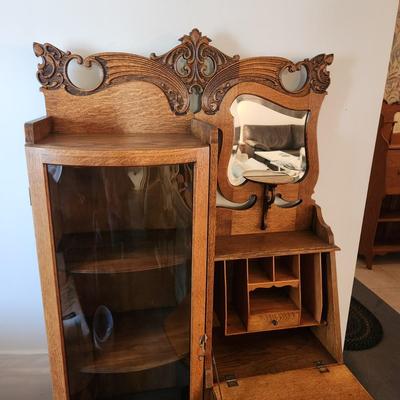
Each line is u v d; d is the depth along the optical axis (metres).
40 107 1.02
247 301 1.02
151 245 0.94
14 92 0.99
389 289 2.31
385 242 2.69
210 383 0.97
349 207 1.29
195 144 0.83
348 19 1.09
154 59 0.95
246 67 1.01
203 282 0.89
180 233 0.91
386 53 1.14
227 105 1.02
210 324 0.94
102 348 1.01
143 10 0.97
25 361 1.26
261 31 1.04
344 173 1.24
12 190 1.08
